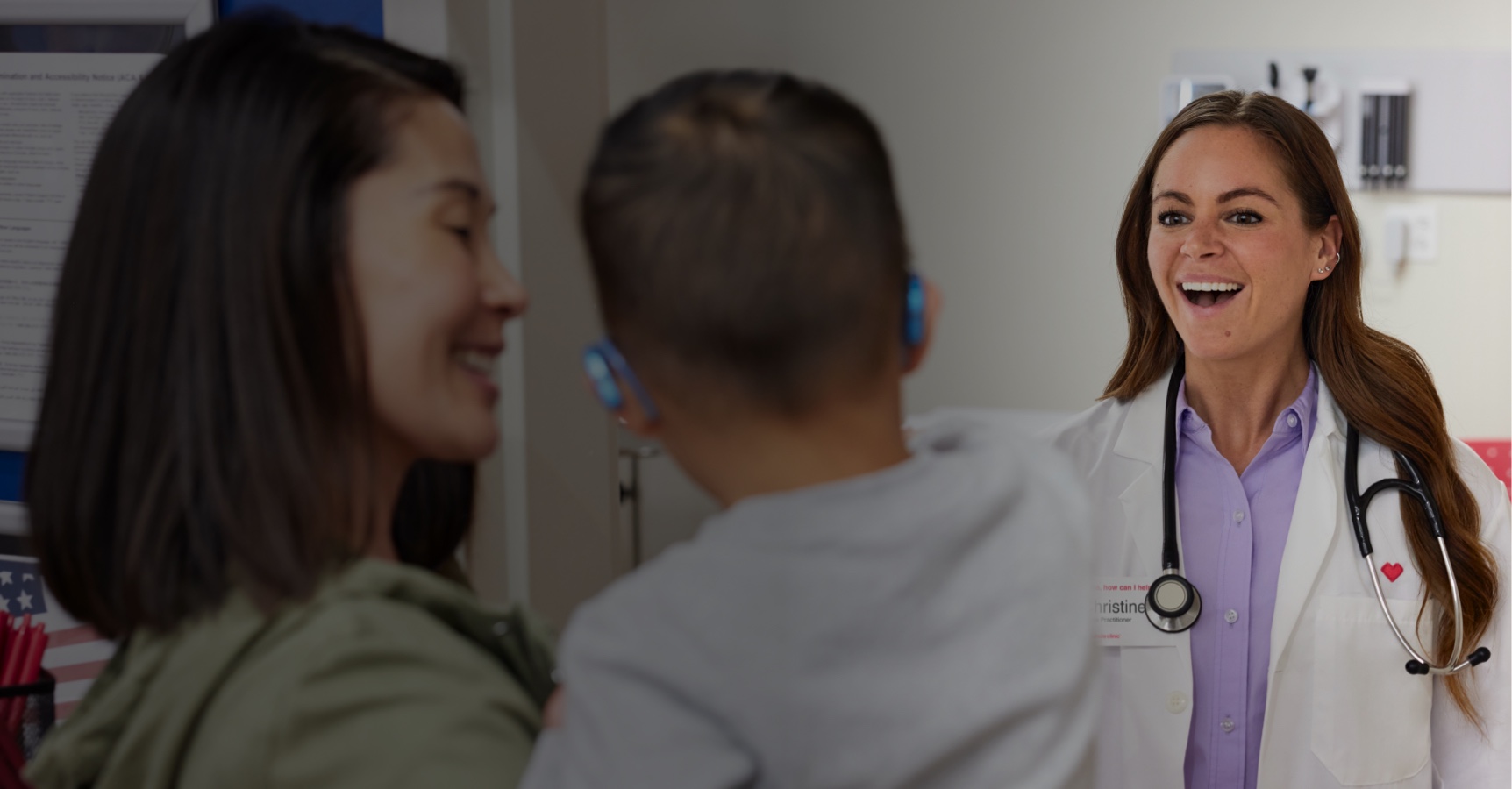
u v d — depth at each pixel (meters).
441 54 1.18
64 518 0.55
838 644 0.50
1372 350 1.28
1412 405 1.26
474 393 0.61
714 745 0.48
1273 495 1.32
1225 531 1.31
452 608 0.56
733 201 0.51
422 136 0.57
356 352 0.55
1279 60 2.25
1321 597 1.26
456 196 0.59
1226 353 1.24
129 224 0.55
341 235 0.54
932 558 0.52
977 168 2.37
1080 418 1.45
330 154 0.54
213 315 0.52
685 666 0.49
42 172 1.29
